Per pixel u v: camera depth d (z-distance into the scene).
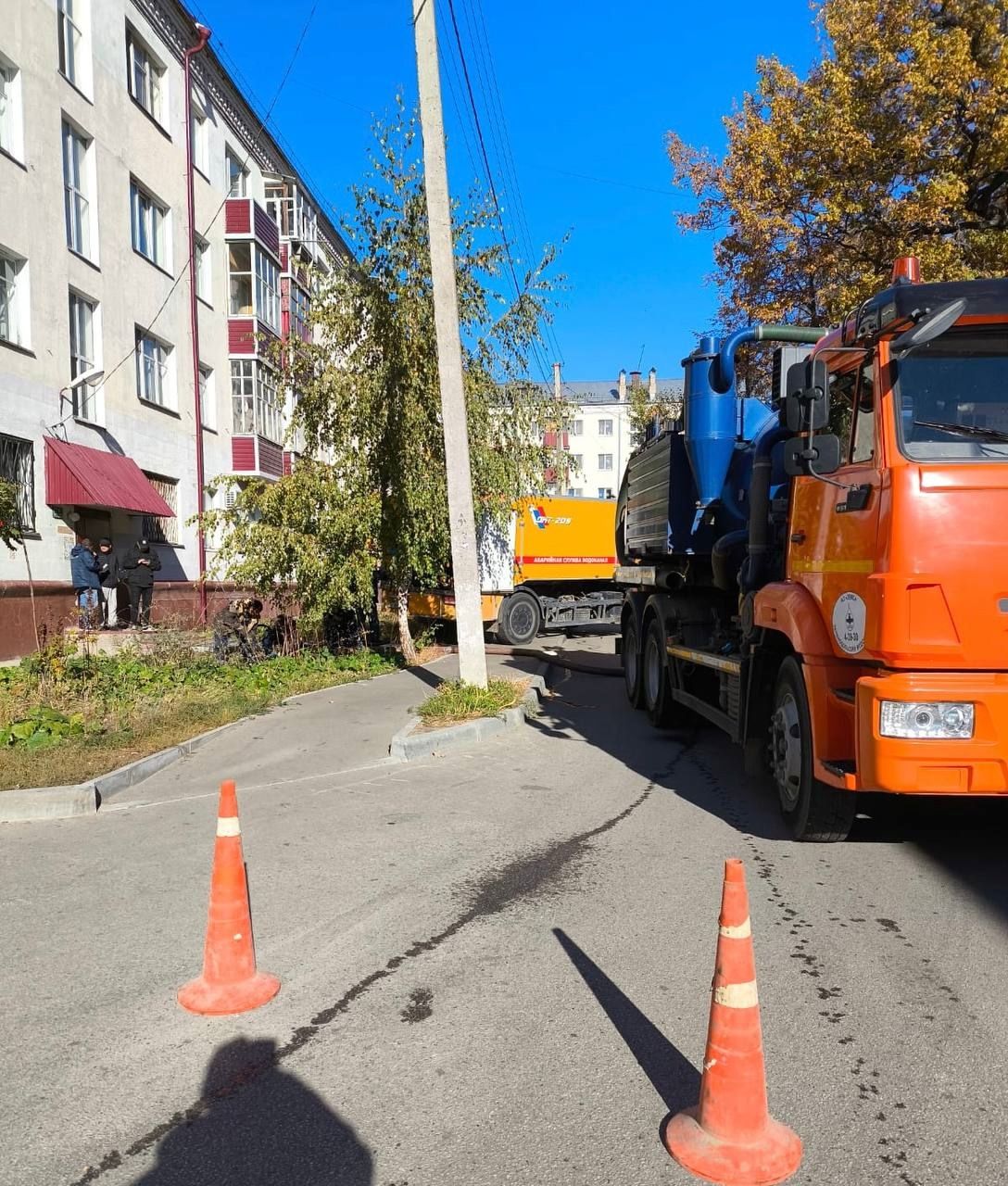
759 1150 2.62
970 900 4.74
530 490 17.17
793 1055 3.23
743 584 7.04
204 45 23.25
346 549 14.05
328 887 4.99
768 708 6.48
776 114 14.89
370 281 13.99
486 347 14.84
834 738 5.28
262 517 14.08
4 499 11.59
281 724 9.80
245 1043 3.37
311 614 14.18
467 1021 3.51
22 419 15.75
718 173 16.09
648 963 4.01
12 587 15.12
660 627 9.85
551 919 4.52
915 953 4.09
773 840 5.83
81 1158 2.73
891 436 4.80
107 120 19.17
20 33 15.95
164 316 21.84
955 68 13.41
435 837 5.92
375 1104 2.98
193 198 23.30
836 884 4.99
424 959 4.06
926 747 4.50
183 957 4.14
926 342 4.79
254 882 5.08
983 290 4.82
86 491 16.12
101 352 18.77
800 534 5.81
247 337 25.84
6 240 15.48
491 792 7.09
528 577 20.23
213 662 12.59
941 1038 3.36
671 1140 2.72
